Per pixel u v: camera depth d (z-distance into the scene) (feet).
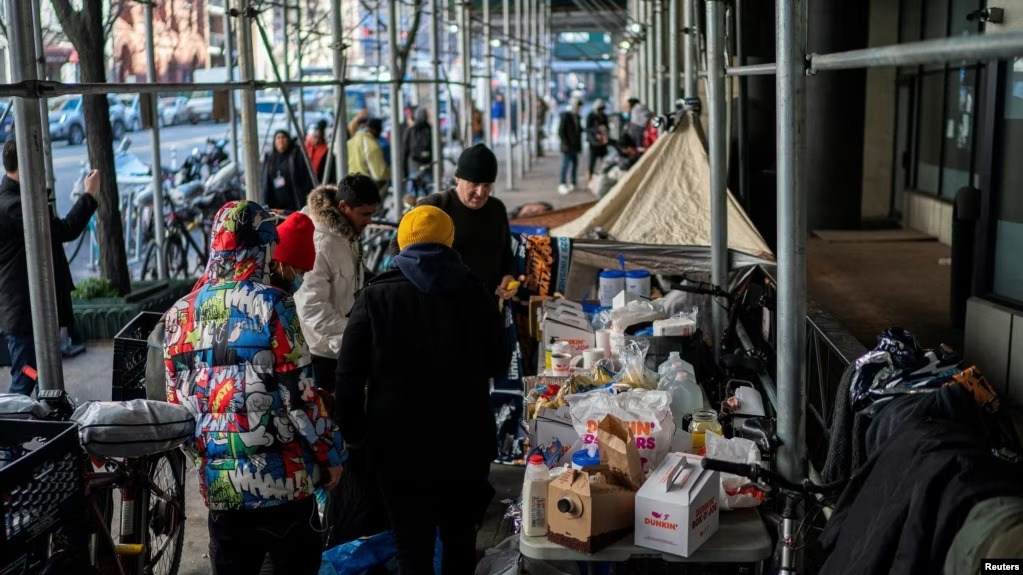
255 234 9.94
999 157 21.58
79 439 8.76
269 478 9.87
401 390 10.73
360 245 13.89
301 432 9.84
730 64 21.47
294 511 10.21
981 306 21.59
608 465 9.24
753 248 19.58
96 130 26.40
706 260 18.99
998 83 21.16
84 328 25.41
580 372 13.48
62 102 42.60
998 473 6.88
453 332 10.74
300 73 37.24
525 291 18.31
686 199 21.70
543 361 15.01
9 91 9.80
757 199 29.12
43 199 10.53
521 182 73.46
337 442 10.17
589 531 8.76
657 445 10.12
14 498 7.83
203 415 9.91
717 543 8.93
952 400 8.46
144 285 28.43
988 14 21.26
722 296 15.07
